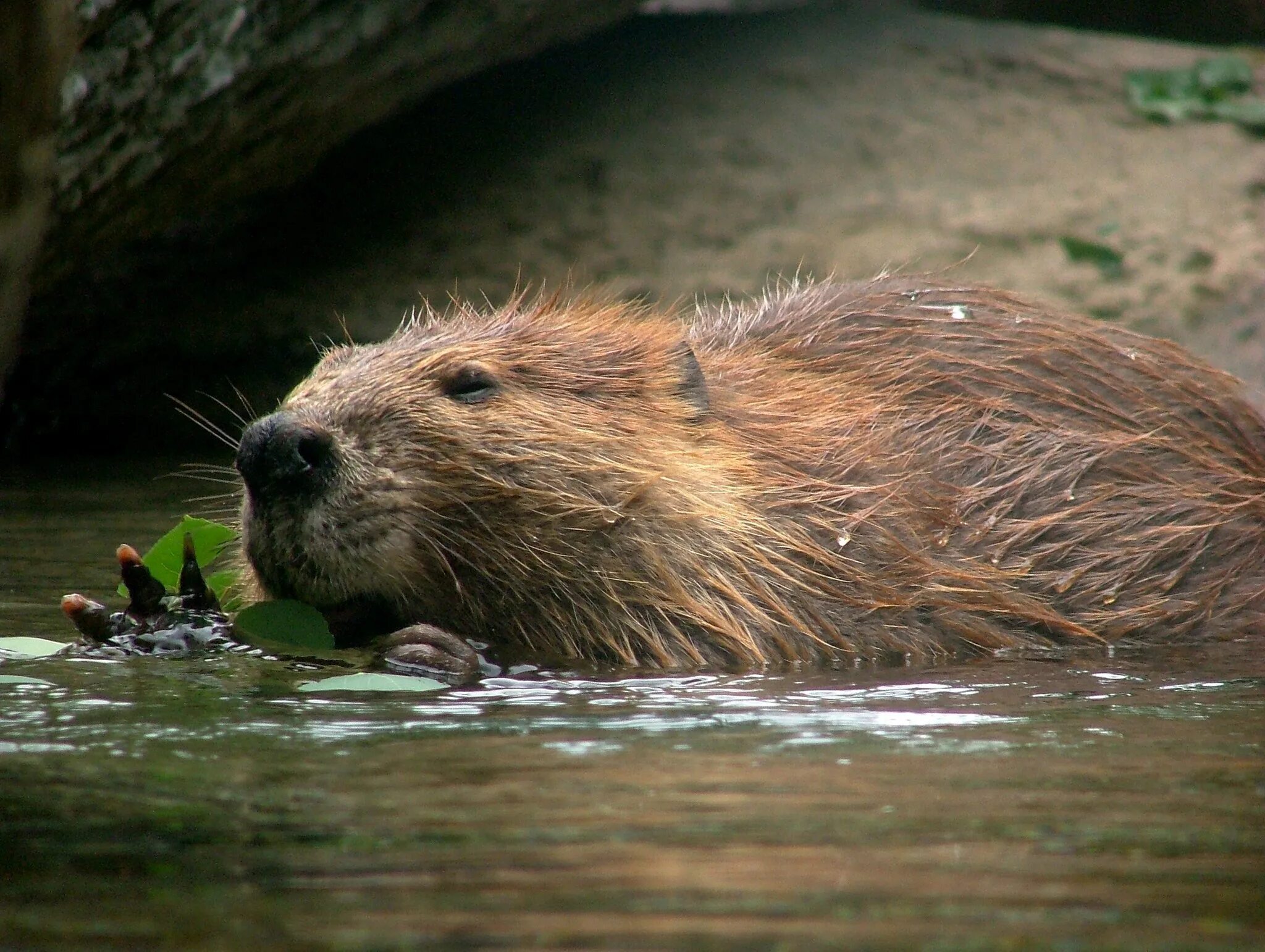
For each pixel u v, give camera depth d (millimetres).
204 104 17328
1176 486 11180
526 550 9680
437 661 8914
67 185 16344
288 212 23641
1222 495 11305
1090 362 11648
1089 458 11062
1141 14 32875
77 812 5797
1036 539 10688
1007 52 28094
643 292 22375
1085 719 7777
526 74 26594
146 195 18297
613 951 4395
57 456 19562
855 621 10031
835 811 5883
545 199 24062
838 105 26266
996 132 25984
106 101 15977
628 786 6230
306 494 9133
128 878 5055
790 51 27625
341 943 4453
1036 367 11531
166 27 16344
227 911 4738
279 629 9102
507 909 4746
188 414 20453
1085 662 9766
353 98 20375
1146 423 11492
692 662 9672
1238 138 26281
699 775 6430
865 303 12078
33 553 12969
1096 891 4965
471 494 9531
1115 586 10664
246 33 17281
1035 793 6199
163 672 8672
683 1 35219
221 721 7426
